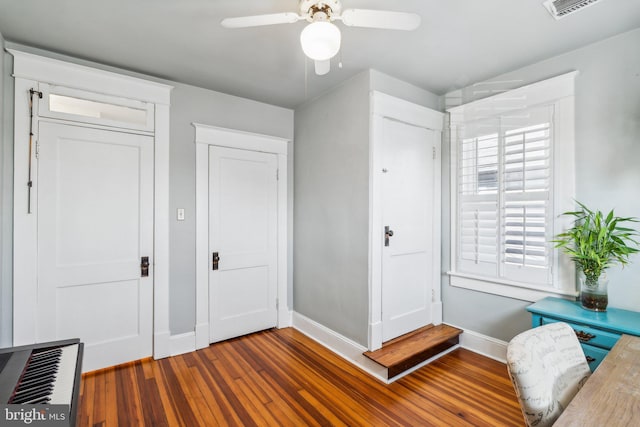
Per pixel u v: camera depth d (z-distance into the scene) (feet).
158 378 7.51
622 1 5.37
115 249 8.07
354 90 8.50
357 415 6.16
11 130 6.88
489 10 5.67
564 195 7.18
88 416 6.08
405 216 8.91
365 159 8.16
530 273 7.72
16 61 6.86
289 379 7.51
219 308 9.70
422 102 9.36
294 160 11.32
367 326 8.09
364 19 4.63
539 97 7.60
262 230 10.62
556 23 6.08
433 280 9.69
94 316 7.80
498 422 5.91
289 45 6.99
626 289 6.42
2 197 6.70
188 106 9.14
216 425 5.88
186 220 9.09
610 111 6.59
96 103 7.91
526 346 3.41
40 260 7.17
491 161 8.54
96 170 7.82
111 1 5.48
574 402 2.99
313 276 10.19
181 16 5.94
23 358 3.70
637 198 6.27
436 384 7.25
